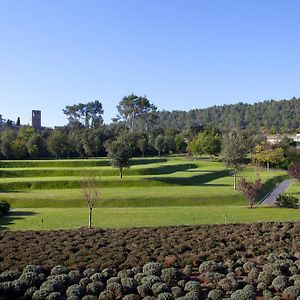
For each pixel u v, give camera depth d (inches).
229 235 1206.9
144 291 724.0
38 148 4628.4
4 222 1640.0
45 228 1492.4
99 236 1206.9
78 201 2164.1
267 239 1152.8
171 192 2369.6
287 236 1187.9
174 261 921.5
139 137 5423.2
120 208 2039.9
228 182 3068.4
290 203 2050.9
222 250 1028.5
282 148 4456.2
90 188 1643.7
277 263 866.8
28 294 717.9
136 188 2640.3
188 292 713.0
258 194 2274.9
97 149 4790.8
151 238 1175.0
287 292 716.7
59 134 4702.3
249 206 2080.5
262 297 724.0
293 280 773.3
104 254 993.5
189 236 1201.4
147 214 1801.2
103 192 2375.7
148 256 964.6
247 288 723.4
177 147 5408.5
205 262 877.8
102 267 882.8
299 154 4303.6
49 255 987.3
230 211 1897.1
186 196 2220.7
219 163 4505.4
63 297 721.6
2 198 2191.2
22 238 1179.3
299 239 1138.7
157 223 1568.7
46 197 2209.6
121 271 829.8
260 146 4340.6
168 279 774.5
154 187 2716.5
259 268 881.5
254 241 1129.4
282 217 1718.8
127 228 1348.4
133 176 3070.9
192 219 1658.5
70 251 1031.6
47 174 3245.6
